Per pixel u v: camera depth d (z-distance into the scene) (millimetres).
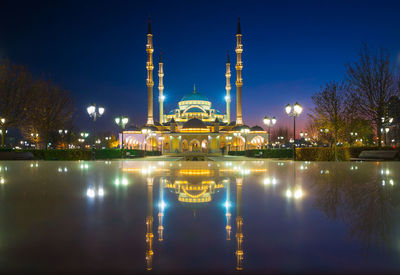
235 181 7789
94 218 3654
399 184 7043
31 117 36625
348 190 6051
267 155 36375
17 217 3717
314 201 4812
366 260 2332
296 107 21438
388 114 25844
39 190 6109
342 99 30141
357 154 26969
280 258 2371
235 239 2832
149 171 11492
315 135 58062
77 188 6383
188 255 2430
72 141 67500
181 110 101625
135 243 2727
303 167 14062
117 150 37250
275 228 3209
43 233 3029
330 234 2996
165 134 82312
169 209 4168
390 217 3709
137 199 5000
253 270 2150
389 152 21156
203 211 4051
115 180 8055
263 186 6727
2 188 6391
